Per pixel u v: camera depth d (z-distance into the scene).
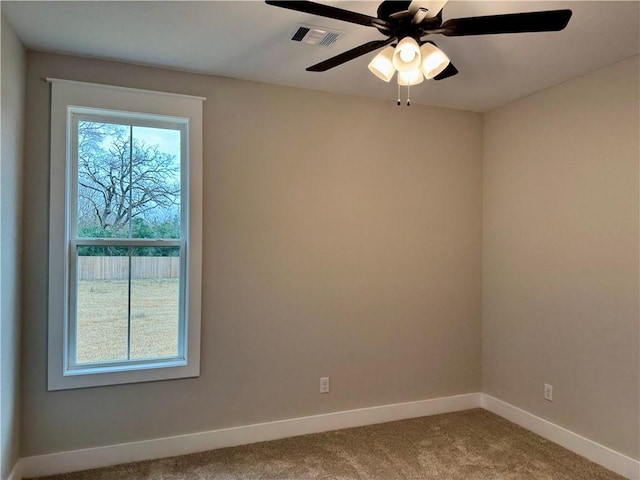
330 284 3.20
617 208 2.60
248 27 2.22
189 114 2.82
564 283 2.94
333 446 2.92
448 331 3.57
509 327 3.39
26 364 2.50
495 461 2.72
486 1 1.93
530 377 3.20
